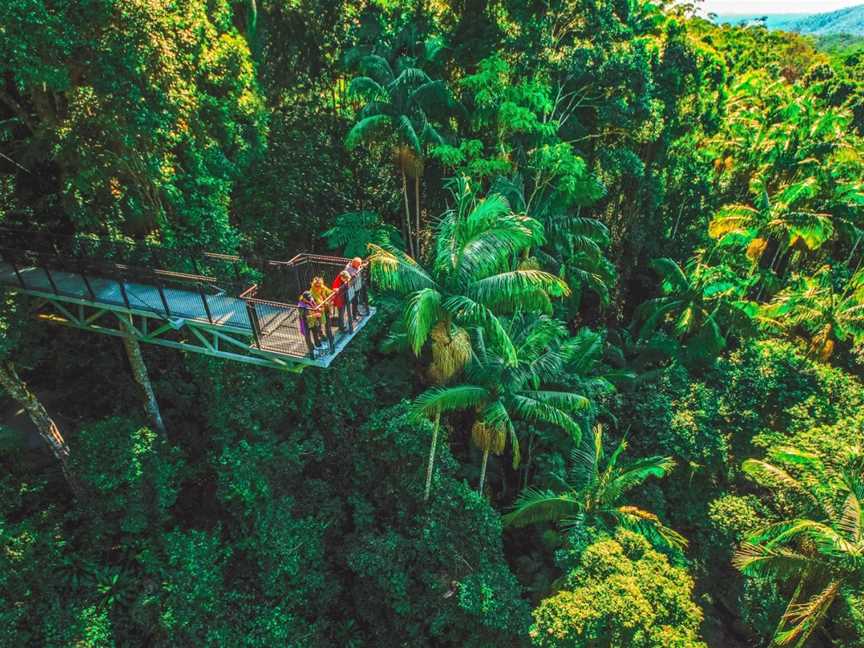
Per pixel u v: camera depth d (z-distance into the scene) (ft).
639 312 91.61
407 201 74.69
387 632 51.06
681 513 64.80
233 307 39.06
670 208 106.22
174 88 40.88
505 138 71.51
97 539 42.50
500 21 73.97
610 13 76.89
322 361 35.40
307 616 50.44
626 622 36.50
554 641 38.40
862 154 115.75
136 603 41.16
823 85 187.11
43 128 40.81
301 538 48.67
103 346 52.80
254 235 62.54
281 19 72.74
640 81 70.95
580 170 65.98
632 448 67.51
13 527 38.58
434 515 52.08
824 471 49.21
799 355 80.02
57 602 38.17
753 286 110.63
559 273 73.05
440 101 66.74
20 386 39.99
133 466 42.60
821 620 49.01
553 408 49.47
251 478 46.65
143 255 42.47
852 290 102.12
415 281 41.91
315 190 68.33
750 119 128.47
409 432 53.47
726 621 60.64
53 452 47.80
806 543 47.03
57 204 49.47
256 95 59.72
